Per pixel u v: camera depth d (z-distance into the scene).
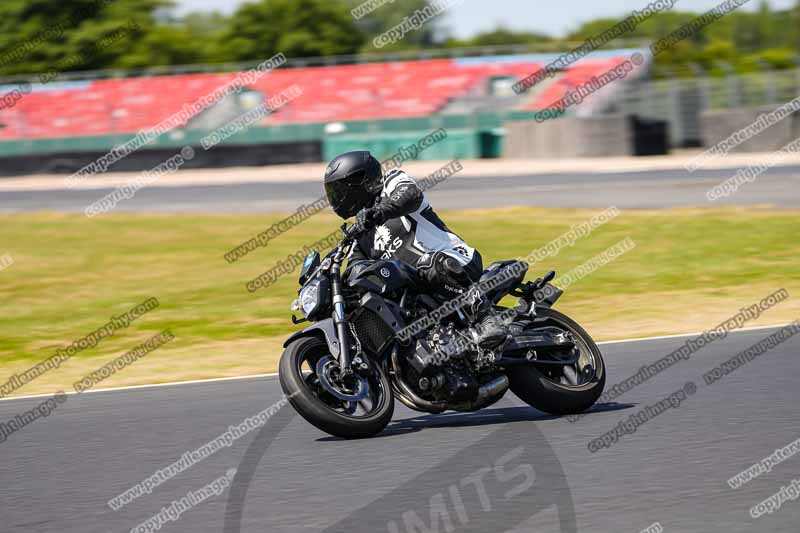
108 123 139.00
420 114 134.75
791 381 23.78
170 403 25.58
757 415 20.56
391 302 20.80
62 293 47.34
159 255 56.41
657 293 40.69
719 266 45.44
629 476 16.73
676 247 50.41
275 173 109.25
